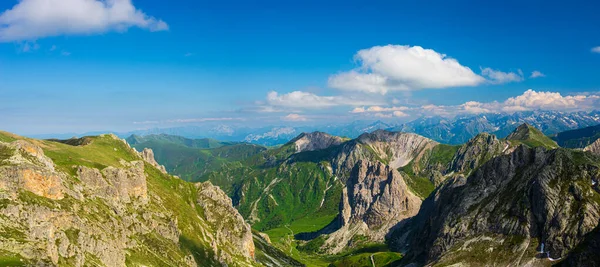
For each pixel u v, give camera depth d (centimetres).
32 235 14662
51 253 14212
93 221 19150
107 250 17962
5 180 16400
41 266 13312
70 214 17538
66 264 14762
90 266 15938
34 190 17288
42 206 16350
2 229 14088
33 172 17438
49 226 15412
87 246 17025
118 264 18212
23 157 18975
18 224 14888
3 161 17712
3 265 12306
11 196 15862
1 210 14888
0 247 13225
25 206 15788
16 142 19762
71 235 16750
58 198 18362
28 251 13588
